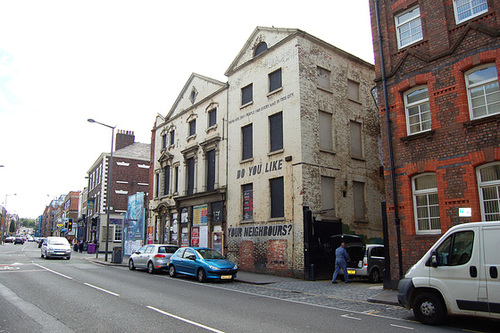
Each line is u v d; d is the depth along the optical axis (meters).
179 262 16.94
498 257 7.28
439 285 7.84
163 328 7.12
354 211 19.23
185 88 28.47
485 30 11.29
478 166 11.14
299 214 17.03
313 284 14.77
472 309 7.38
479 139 11.07
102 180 43.97
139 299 10.37
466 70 11.79
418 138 12.59
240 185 20.89
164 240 28.80
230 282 15.65
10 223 139.75
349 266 16.02
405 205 12.70
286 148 18.23
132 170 45.56
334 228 17.66
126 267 22.80
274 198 18.75
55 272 17.42
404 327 7.54
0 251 37.91
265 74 20.27
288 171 17.95
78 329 7.03
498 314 7.07
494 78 11.16
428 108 12.77
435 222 12.09
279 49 19.55
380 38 14.33
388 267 12.94
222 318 8.08
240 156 21.20
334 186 18.61
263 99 20.12
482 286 7.32
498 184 10.68
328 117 19.25
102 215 42.78
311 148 17.86
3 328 7.09
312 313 8.88
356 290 13.09
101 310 8.76
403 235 12.63
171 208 27.80
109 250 42.16
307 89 18.39
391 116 13.60
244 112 21.42
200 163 25.00
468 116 11.52
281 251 17.61
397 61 13.71
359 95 21.28
